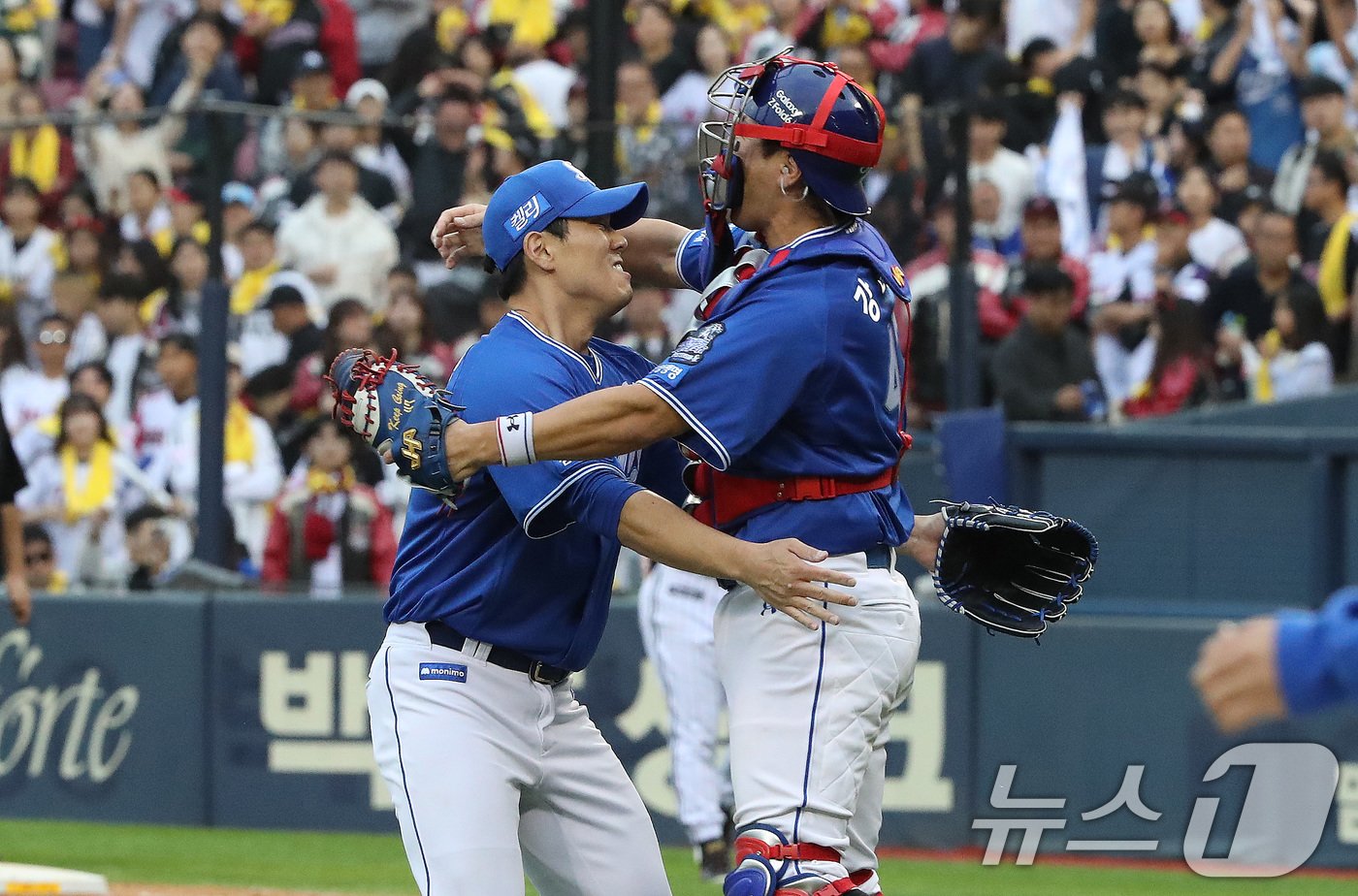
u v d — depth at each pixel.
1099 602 28.91
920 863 27.08
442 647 13.74
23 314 32.19
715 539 12.74
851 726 13.20
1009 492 29.41
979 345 30.25
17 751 30.31
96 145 31.42
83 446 31.58
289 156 30.06
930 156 29.30
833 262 13.03
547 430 12.69
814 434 13.09
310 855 27.38
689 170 28.89
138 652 29.89
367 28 46.31
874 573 13.38
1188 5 41.94
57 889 19.50
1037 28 41.88
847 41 42.16
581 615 14.06
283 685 29.39
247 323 29.70
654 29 40.31
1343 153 34.50
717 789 24.66
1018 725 27.59
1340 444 28.31
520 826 14.52
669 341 28.27
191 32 44.56
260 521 29.72
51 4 51.31
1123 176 36.41
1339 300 33.22
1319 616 8.15
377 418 13.01
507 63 42.34
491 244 13.98
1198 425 31.67
